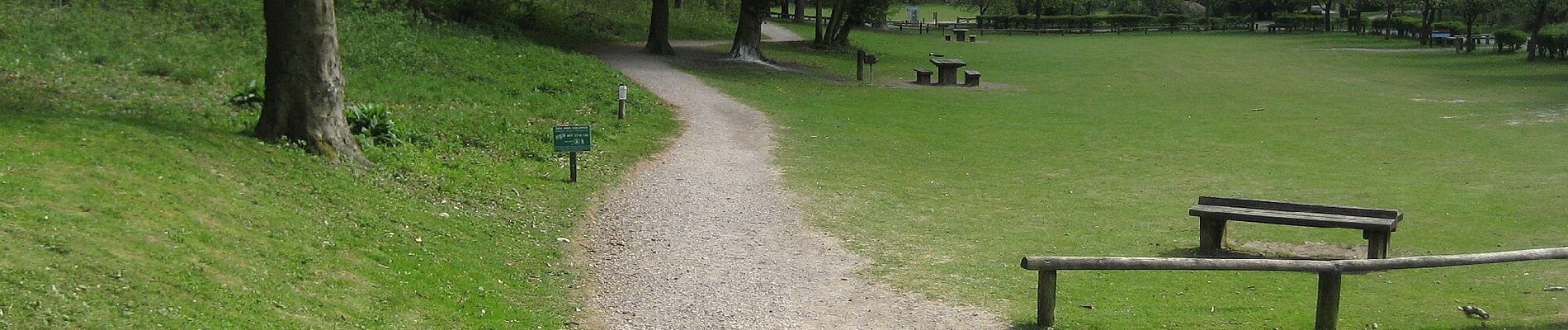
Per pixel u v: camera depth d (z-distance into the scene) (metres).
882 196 16.72
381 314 8.93
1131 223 15.05
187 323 7.64
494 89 23.50
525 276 11.02
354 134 15.25
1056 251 13.02
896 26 74.94
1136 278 11.23
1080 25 78.25
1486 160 20.41
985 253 12.80
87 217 9.04
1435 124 26.19
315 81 13.80
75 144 11.33
